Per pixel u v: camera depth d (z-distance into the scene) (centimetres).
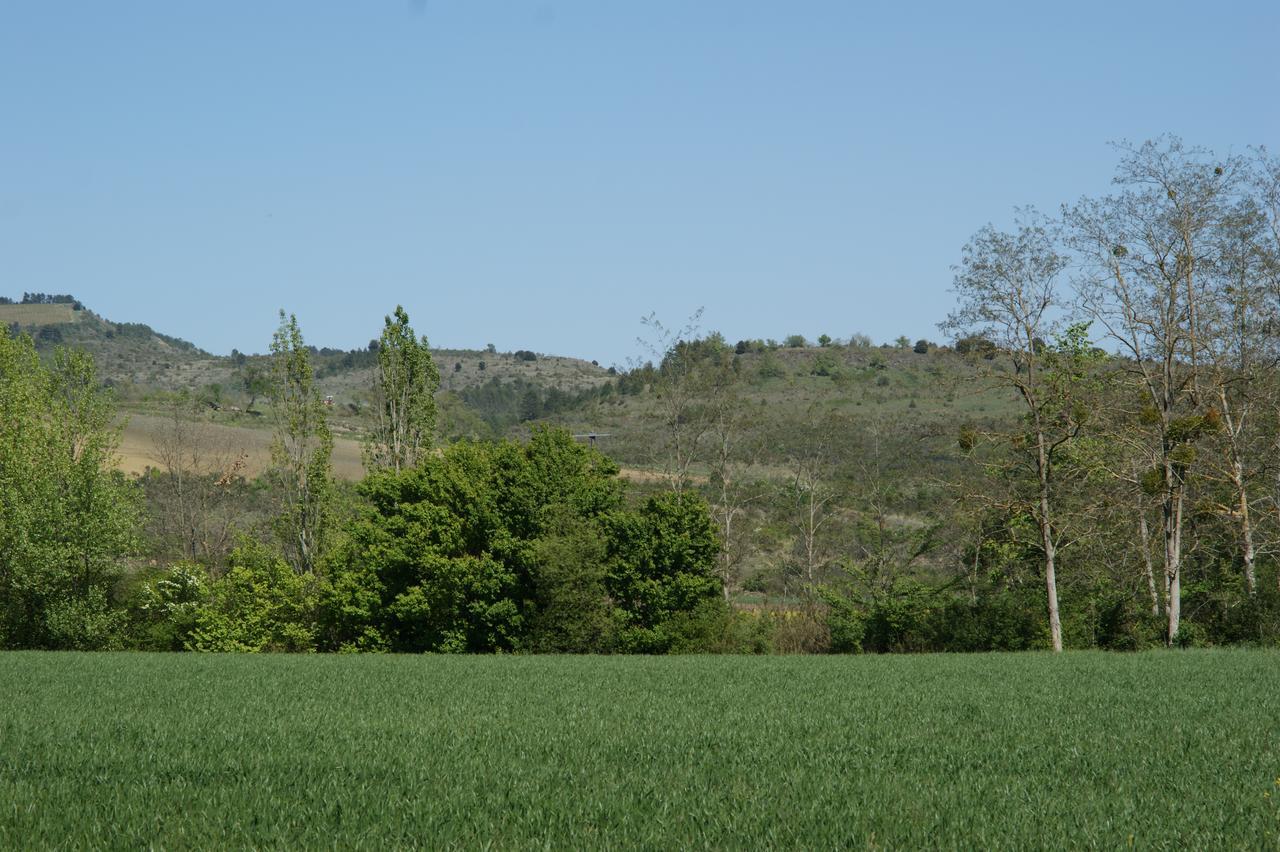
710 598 5734
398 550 5434
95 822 1167
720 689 2806
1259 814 1252
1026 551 5362
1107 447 4944
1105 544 5369
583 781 1433
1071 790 1386
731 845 1104
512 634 5456
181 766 1527
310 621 5756
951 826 1182
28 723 2059
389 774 1469
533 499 5553
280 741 1798
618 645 5475
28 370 5812
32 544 5409
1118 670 3338
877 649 5641
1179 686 2816
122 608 5844
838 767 1550
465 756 1631
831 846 1104
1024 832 1161
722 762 1594
